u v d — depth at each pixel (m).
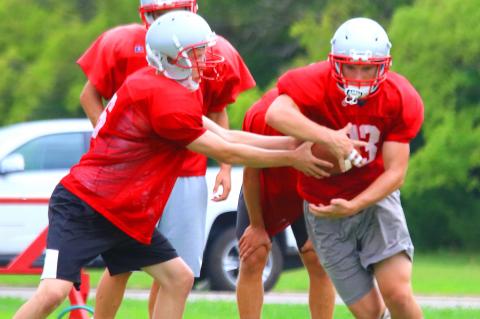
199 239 21.12
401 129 17.50
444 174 62.09
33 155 35.38
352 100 17.05
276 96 19.52
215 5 70.88
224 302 29.14
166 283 17.88
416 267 58.12
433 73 61.44
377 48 16.80
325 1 70.25
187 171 20.80
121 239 17.36
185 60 16.61
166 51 16.61
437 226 73.38
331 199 18.36
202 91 20.23
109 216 17.05
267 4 71.38
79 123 36.28
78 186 17.09
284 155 17.23
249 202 20.12
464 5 60.19
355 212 17.66
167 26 16.62
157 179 17.17
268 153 17.20
